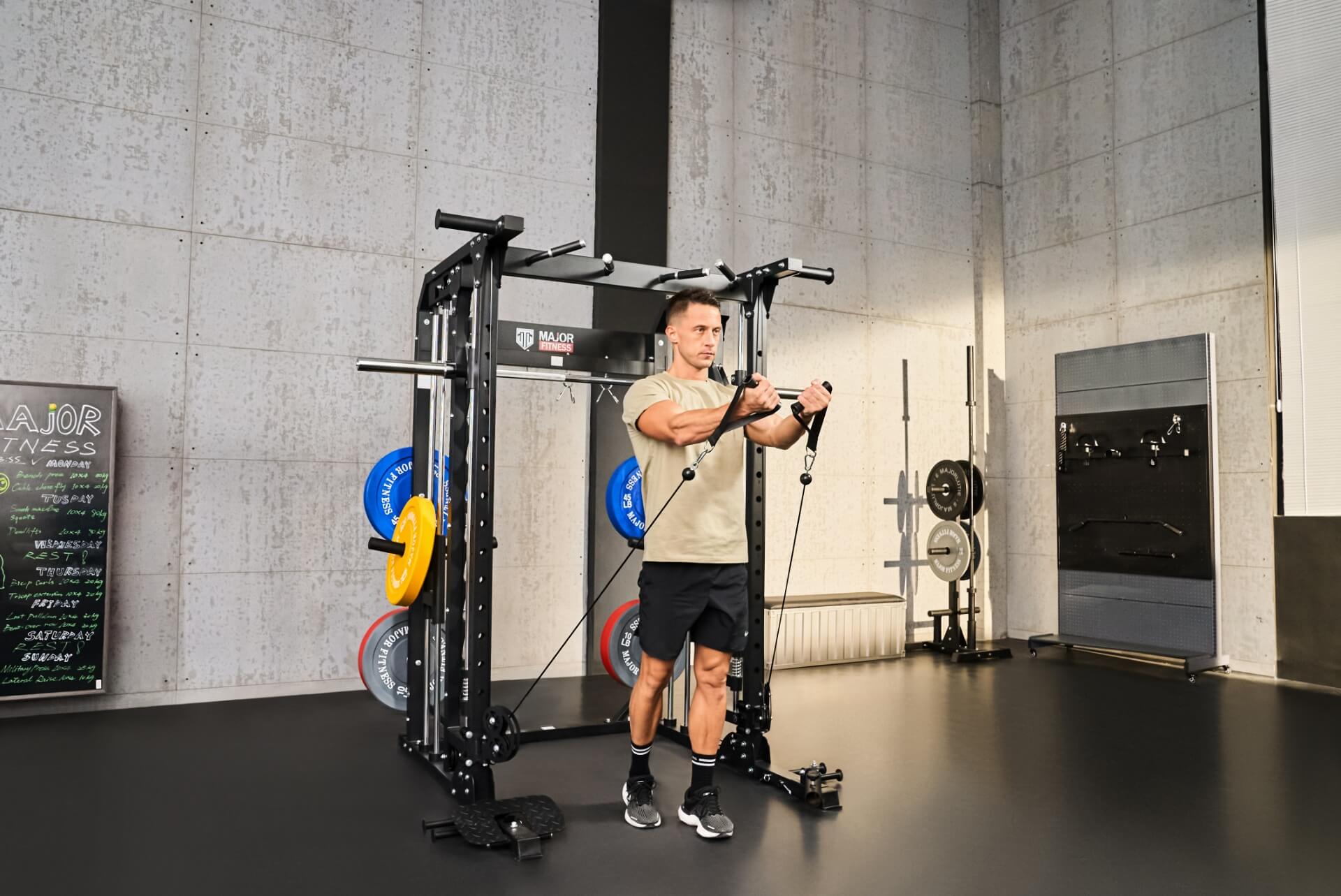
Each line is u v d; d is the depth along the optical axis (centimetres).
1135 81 642
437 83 533
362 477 507
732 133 623
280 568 487
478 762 303
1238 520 574
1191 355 576
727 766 363
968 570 623
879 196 679
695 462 257
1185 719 441
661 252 586
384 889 244
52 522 431
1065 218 683
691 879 251
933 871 257
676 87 606
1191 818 301
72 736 400
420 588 353
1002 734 412
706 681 290
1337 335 530
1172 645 578
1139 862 263
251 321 484
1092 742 397
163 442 465
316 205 500
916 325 689
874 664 593
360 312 509
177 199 471
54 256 447
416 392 397
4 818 297
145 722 426
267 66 493
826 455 646
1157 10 629
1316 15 540
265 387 486
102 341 455
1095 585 623
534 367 411
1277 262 555
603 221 569
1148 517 593
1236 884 249
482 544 307
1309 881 250
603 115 573
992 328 716
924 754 379
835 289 656
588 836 285
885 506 668
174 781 338
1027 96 716
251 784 336
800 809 311
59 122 450
